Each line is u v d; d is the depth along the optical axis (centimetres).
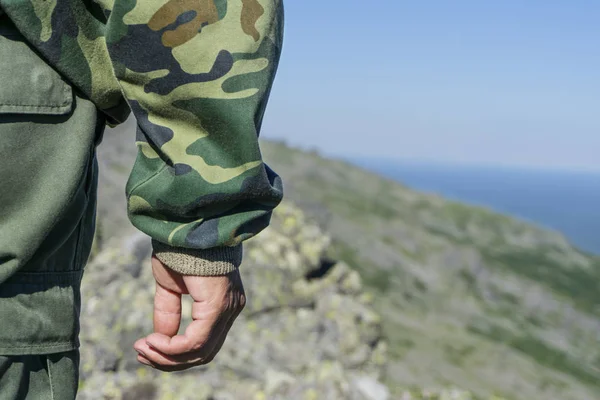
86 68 152
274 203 153
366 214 7562
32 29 145
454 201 11000
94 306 810
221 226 149
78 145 152
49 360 157
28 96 146
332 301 1061
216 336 160
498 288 6838
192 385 630
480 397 2281
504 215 11038
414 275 5969
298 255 1121
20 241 146
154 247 158
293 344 911
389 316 3478
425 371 2384
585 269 9494
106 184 1742
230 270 155
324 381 638
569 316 6606
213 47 145
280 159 8606
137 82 147
